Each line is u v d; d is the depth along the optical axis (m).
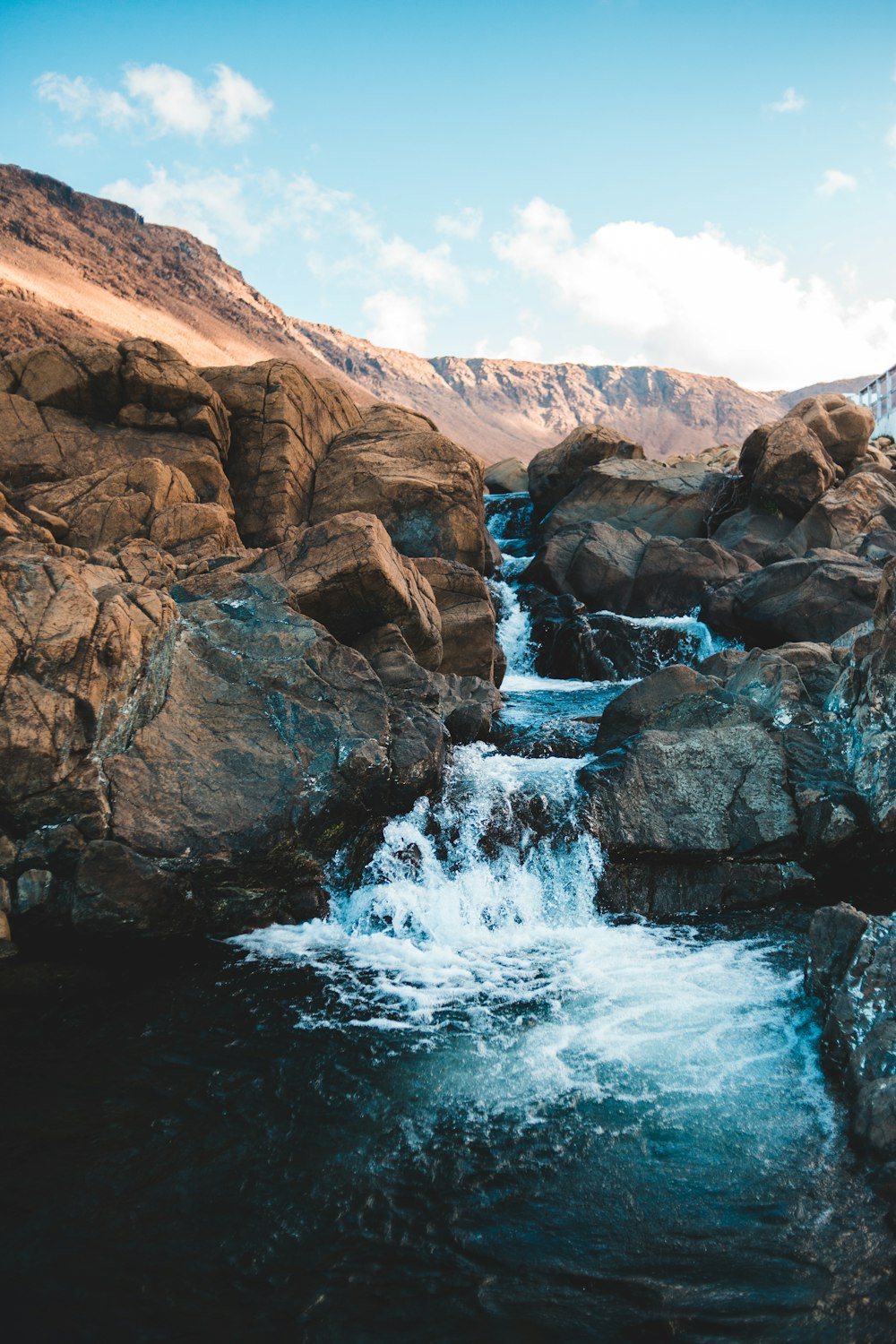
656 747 11.88
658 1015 8.70
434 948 10.12
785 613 20.59
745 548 25.48
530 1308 5.50
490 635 17.28
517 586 25.62
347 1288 5.61
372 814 11.02
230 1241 5.93
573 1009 8.81
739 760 11.91
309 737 11.12
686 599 23.44
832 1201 6.31
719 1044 8.22
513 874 11.01
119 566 13.75
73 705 9.82
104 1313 5.38
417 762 11.14
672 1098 7.45
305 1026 8.44
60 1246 5.84
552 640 21.92
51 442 18.66
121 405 19.36
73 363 19.09
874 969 8.09
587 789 11.48
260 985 9.16
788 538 25.48
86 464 18.55
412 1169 6.62
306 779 10.66
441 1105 7.34
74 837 9.63
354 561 13.75
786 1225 6.11
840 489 26.16
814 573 20.77
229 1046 8.08
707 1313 5.45
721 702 12.97
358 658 12.26
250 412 20.48
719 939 10.29
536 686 20.09
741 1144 6.90
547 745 13.52
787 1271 5.73
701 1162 6.71
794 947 10.06
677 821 11.30
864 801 11.34
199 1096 7.36
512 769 12.34
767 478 26.23
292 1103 7.31
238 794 10.38
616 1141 6.95
